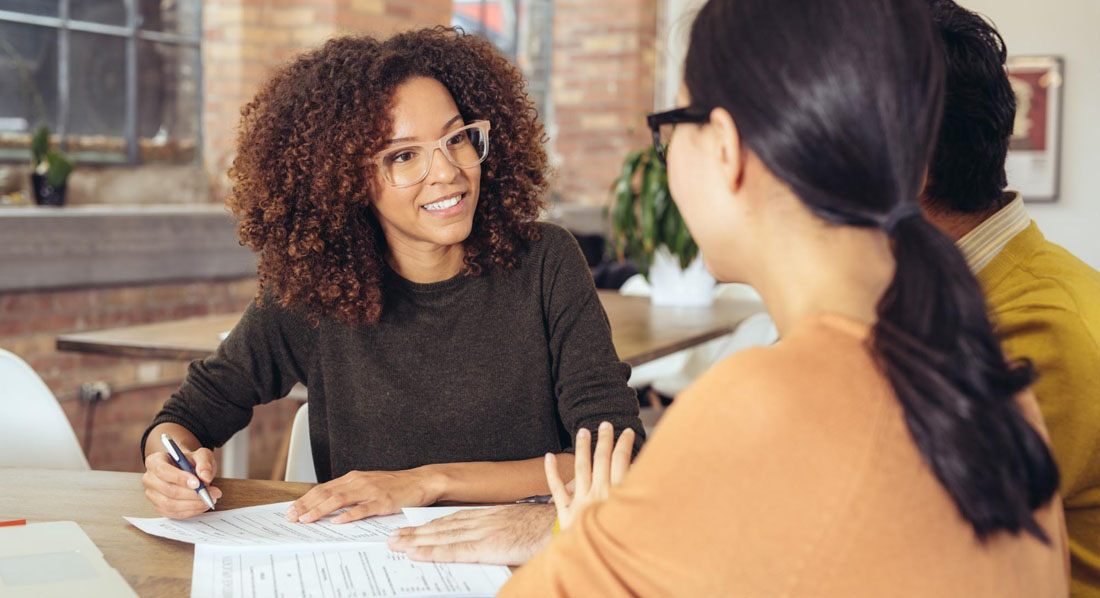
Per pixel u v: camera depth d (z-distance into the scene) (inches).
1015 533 28.4
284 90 64.5
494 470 57.8
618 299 149.0
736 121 30.4
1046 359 43.9
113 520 50.9
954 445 26.6
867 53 28.8
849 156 28.9
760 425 27.8
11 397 72.6
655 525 28.8
